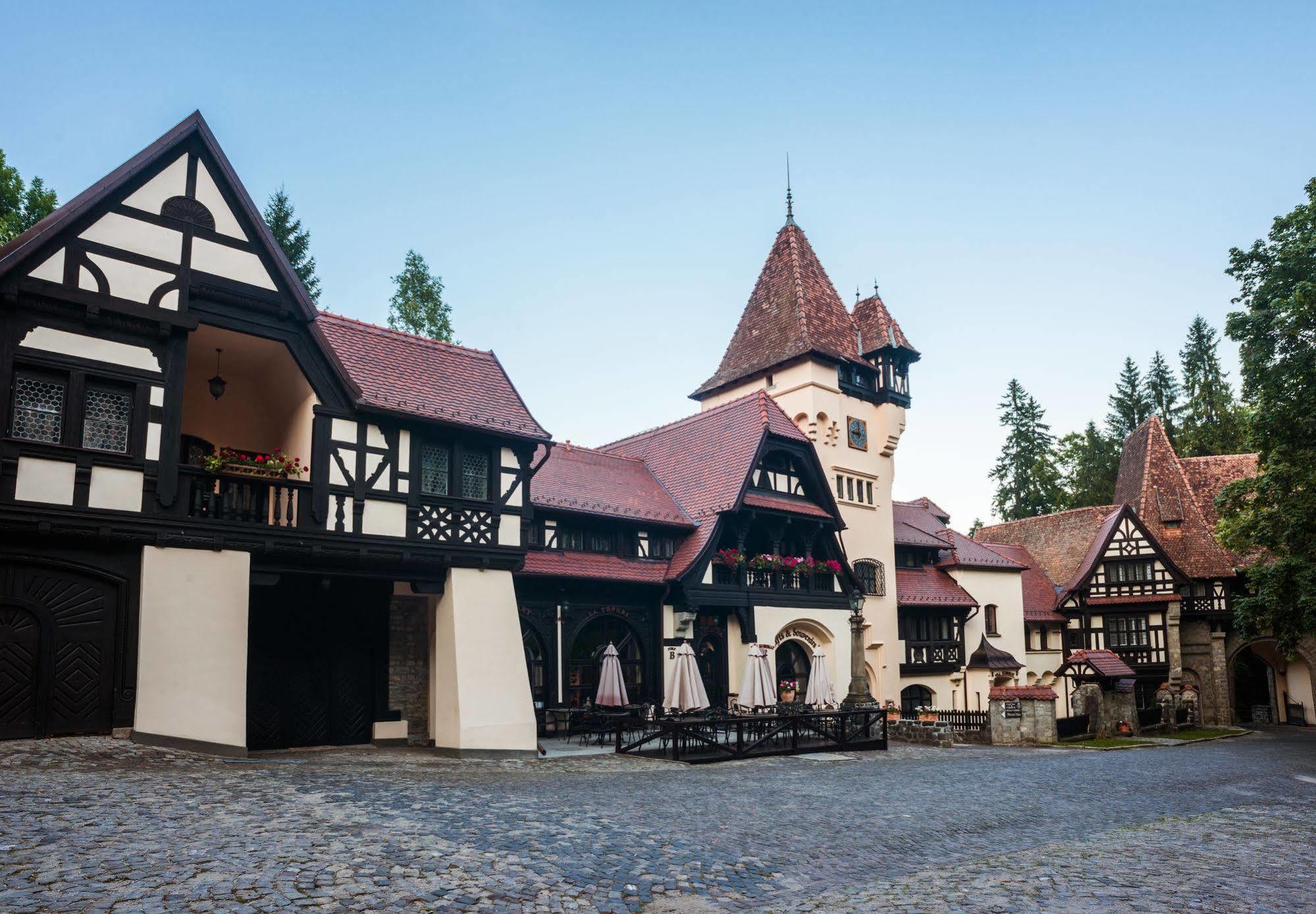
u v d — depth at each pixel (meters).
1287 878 8.65
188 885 6.52
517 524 18.16
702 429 28.86
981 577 36.28
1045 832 10.78
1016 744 25.69
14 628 12.23
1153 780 16.31
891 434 33.31
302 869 7.10
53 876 6.52
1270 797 14.51
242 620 14.08
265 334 14.95
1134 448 46.28
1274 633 26.14
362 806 9.70
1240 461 44.44
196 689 13.35
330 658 17.22
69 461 12.62
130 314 13.34
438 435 17.27
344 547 15.48
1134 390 64.00
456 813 9.73
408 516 16.45
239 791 10.09
